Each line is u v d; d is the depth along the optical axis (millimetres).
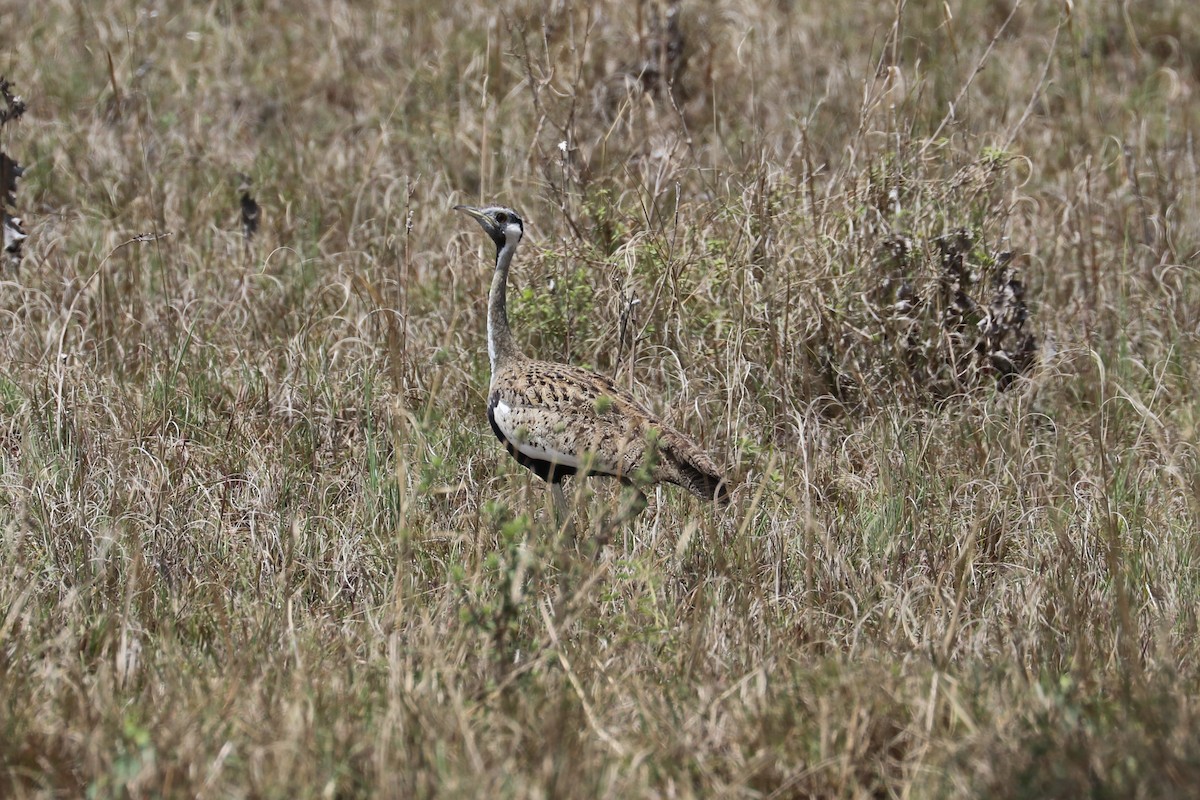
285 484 17453
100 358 20562
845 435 19375
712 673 13406
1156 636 14320
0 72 29250
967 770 11352
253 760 11133
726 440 17812
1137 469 18312
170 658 13234
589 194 22438
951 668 13453
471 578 14211
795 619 14812
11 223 21812
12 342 20344
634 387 19469
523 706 12188
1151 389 20766
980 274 20672
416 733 11695
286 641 13828
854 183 21406
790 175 22672
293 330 21625
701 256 20906
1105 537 16375
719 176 23719
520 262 21688
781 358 19844
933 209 21062
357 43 31266
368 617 14266
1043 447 19156
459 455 18562
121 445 17781
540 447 16750
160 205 23922
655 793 11016
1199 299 22641
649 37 29047
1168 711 11898
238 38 30969
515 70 28781
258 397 19594
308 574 15500
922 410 19328
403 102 28734
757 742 12000
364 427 19156
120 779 10727
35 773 11102
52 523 15875
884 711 12266
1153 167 26406
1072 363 20766
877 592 15758
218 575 15523
